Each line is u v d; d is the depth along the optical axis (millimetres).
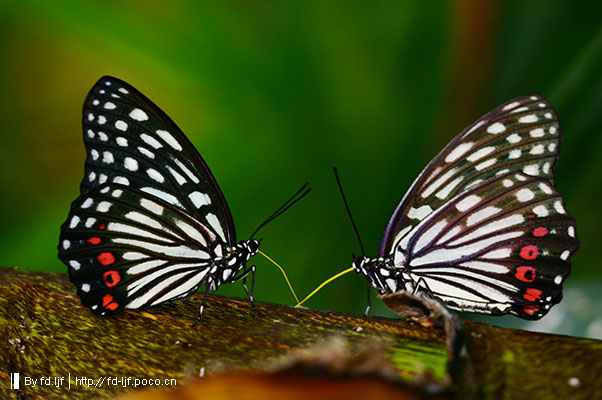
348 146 656
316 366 287
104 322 544
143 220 593
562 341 477
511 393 450
